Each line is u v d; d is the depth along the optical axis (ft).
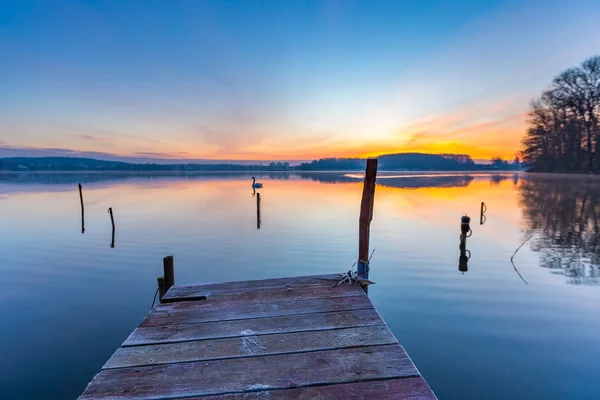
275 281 16.29
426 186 173.78
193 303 13.75
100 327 21.77
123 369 9.14
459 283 28.48
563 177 180.14
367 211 16.92
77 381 16.02
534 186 137.28
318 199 108.58
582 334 19.57
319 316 12.28
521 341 18.88
